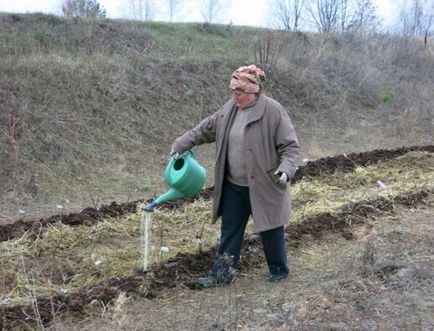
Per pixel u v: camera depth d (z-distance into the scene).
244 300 4.45
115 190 9.00
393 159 10.59
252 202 4.51
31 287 4.71
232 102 4.62
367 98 17.44
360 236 6.20
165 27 17.72
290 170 4.33
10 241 5.66
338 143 13.85
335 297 4.42
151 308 4.33
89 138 10.76
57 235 5.93
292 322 3.93
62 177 9.25
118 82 12.62
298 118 15.14
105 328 3.99
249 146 4.46
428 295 4.59
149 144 11.59
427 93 19.27
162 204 7.21
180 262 5.13
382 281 4.80
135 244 5.95
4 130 9.81
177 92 13.58
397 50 22.55
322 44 20.20
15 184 8.45
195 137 4.73
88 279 4.95
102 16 18.08
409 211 7.29
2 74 11.20
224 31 19.23
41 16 15.05
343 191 8.49
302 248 5.84
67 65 12.29
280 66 16.30
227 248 4.77
